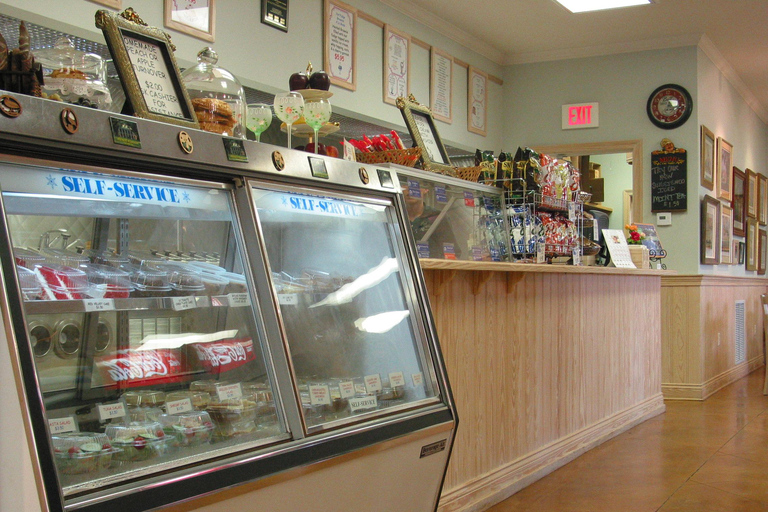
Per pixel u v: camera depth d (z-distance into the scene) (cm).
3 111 117
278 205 169
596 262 475
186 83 190
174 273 158
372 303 194
